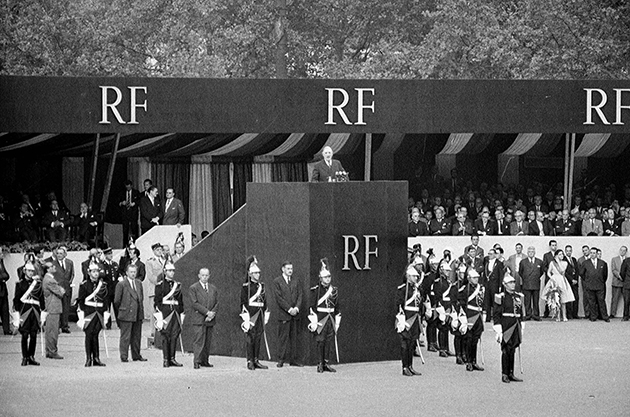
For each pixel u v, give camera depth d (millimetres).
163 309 38844
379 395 33438
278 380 36000
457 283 39688
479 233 55344
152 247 50969
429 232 55469
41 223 54312
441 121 56250
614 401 32750
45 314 39469
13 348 43781
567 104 56938
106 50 83750
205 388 34469
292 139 61750
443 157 70188
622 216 57156
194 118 54469
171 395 33281
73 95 53250
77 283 51219
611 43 77188
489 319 51844
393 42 87875
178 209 56156
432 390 34469
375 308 40000
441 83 56250
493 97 56531
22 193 57000
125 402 32188
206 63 82875
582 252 53500
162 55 87500
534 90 56688
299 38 90688
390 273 40219
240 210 40938
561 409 31562
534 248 52562
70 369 38438
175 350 39812
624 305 52531
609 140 63219
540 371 38125
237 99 54812
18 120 52750
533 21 80000
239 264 41094
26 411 30938
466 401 32625
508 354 36125
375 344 40062
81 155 61969
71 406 31656
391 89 55938
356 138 62688
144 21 87812
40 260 47094
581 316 53656
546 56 79188
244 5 88562
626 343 44719
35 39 79812
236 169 64250
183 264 42312
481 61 80625
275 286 38844
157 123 54125
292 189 39156
